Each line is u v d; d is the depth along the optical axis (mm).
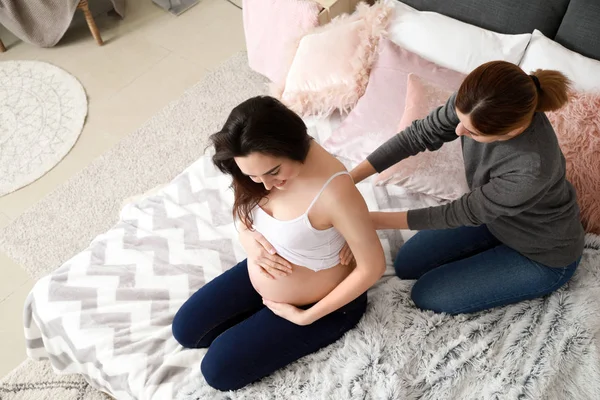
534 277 1394
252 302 1503
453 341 1388
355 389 1304
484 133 1092
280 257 1312
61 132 2594
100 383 1514
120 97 2717
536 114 1146
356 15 2055
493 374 1337
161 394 1383
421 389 1323
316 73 1962
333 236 1255
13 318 2021
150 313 1543
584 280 1467
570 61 1726
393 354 1367
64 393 1804
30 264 2154
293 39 2184
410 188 1702
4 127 2635
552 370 1321
